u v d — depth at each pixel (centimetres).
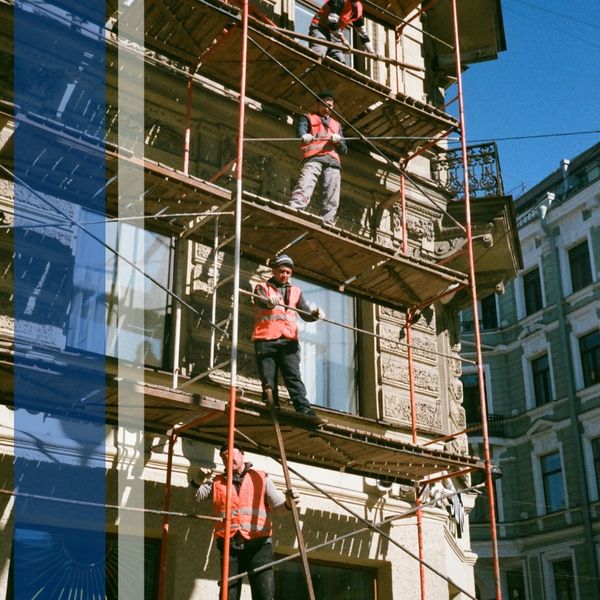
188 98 991
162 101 1011
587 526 2588
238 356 980
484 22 1466
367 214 1176
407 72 1327
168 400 757
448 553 1127
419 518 1010
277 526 934
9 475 767
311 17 1259
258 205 867
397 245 1186
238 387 944
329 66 1037
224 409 776
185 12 957
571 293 2902
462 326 3203
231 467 721
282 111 1122
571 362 2839
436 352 1137
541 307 3030
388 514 1029
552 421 2828
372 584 1017
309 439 873
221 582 696
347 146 1167
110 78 955
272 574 768
